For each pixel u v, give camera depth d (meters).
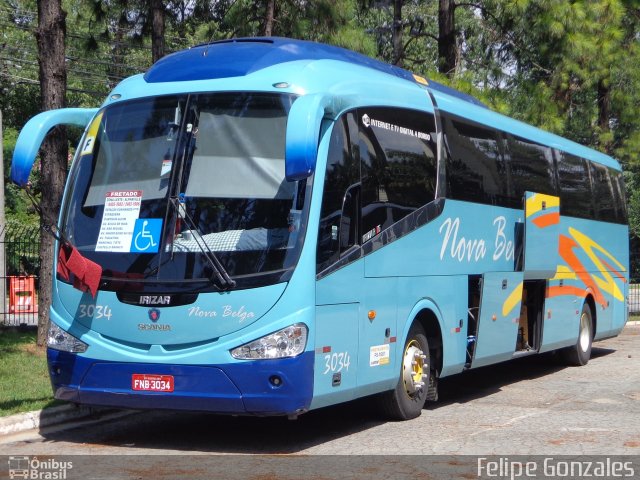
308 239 8.30
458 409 11.45
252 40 9.74
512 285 12.96
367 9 25.64
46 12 14.15
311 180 8.45
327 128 8.78
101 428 10.02
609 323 17.97
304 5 21.36
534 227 13.62
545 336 14.59
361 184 9.31
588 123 25.12
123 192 8.80
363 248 9.24
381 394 10.26
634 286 34.44
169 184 8.62
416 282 10.38
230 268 8.22
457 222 11.46
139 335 8.41
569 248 15.77
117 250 8.63
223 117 8.70
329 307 8.60
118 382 8.48
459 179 11.62
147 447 8.93
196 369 8.20
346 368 8.91
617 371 15.84
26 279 21.95
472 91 20.11
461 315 11.51
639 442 9.25
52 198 14.26
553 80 22.27
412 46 35.22
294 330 8.12
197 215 8.45
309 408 8.37
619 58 23.27
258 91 8.73
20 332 17.41
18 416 9.68
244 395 8.09
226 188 8.48
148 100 9.08
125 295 8.48
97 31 22.30
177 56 9.56
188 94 8.91
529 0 20.17
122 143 9.02
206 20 23.70
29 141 8.95
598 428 10.05
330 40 21.28
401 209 10.12
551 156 15.13
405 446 8.98
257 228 8.31
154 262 8.44
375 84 10.03
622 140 26.23
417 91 11.02
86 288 8.64
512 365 16.70
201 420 10.56
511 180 13.28
